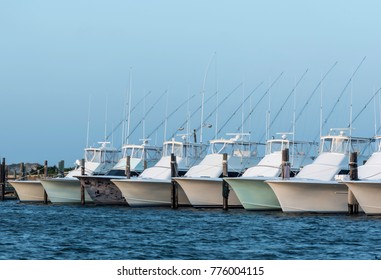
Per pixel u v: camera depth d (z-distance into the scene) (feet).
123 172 552.00
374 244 311.88
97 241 323.98
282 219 416.46
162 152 577.02
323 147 485.56
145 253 288.30
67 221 421.18
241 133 526.57
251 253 288.30
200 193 488.44
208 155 511.81
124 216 451.12
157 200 514.27
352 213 428.15
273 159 475.31
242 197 465.88
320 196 432.66
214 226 384.88
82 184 541.75
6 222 416.46
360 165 459.73
